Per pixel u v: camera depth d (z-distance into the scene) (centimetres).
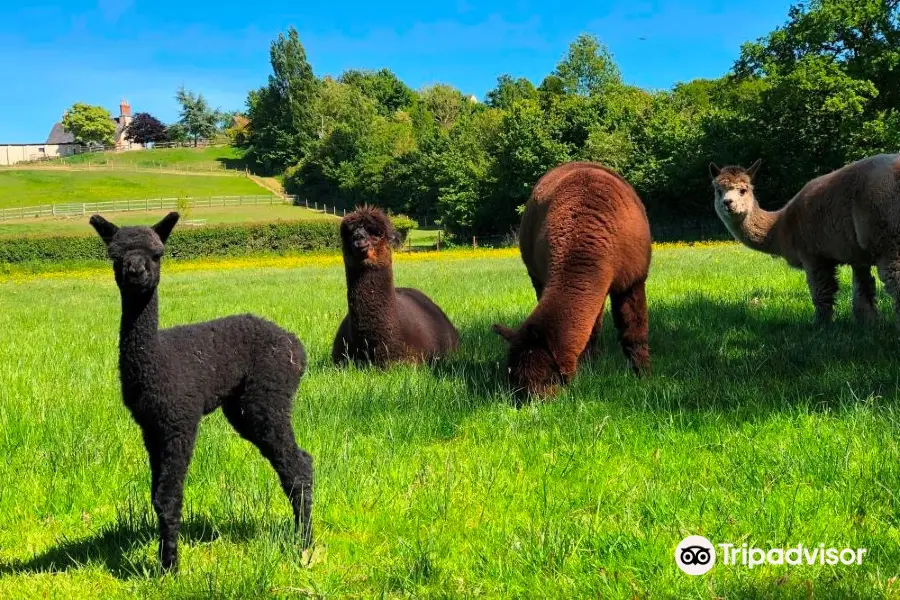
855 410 528
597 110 5697
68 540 421
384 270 841
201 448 531
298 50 11619
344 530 422
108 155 12119
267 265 3872
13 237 4012
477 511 434
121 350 361
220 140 14312
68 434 581
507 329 660
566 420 575
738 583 338
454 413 623
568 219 684
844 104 3522
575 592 338
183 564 382
